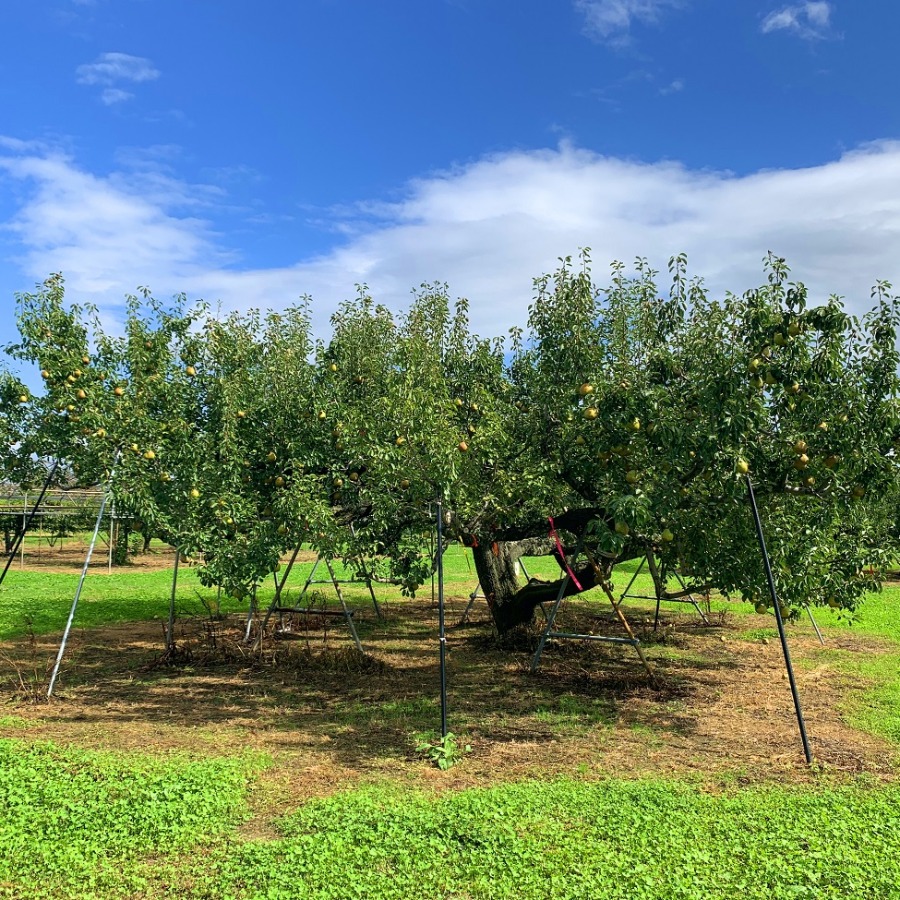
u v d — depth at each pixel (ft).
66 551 119.75
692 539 31.04
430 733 27.43
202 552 36.04
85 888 16.39
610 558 37.96
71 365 34.68
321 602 62.64
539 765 24.68
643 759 25.38
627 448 29.09
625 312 36.68
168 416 36.06
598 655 42.50
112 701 32.24
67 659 40.47
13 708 30.94
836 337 26.27
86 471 36.06
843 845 18.06
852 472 28.07
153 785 21.68
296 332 41.09
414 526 37.29
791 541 30.14
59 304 36.55
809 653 43.27
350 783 22.88
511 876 16.67
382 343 40.86
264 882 16.57
